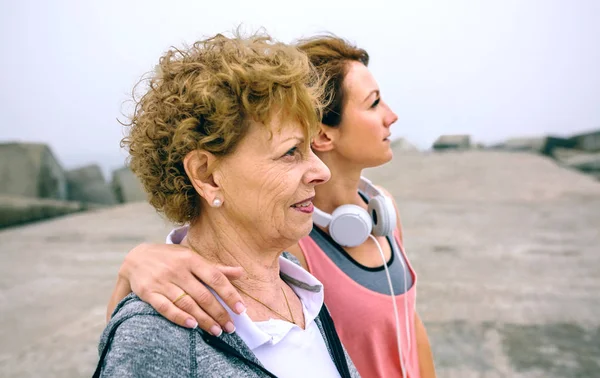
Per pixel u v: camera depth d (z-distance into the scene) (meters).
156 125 0.79
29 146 10.49
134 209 8.20
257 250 0.87
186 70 0.78
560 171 10.14
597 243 4.89
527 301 3.42
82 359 2.88
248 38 0.85
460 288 3.70
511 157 12.96
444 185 8.85
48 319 3.50
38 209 8.04
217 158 0.79
